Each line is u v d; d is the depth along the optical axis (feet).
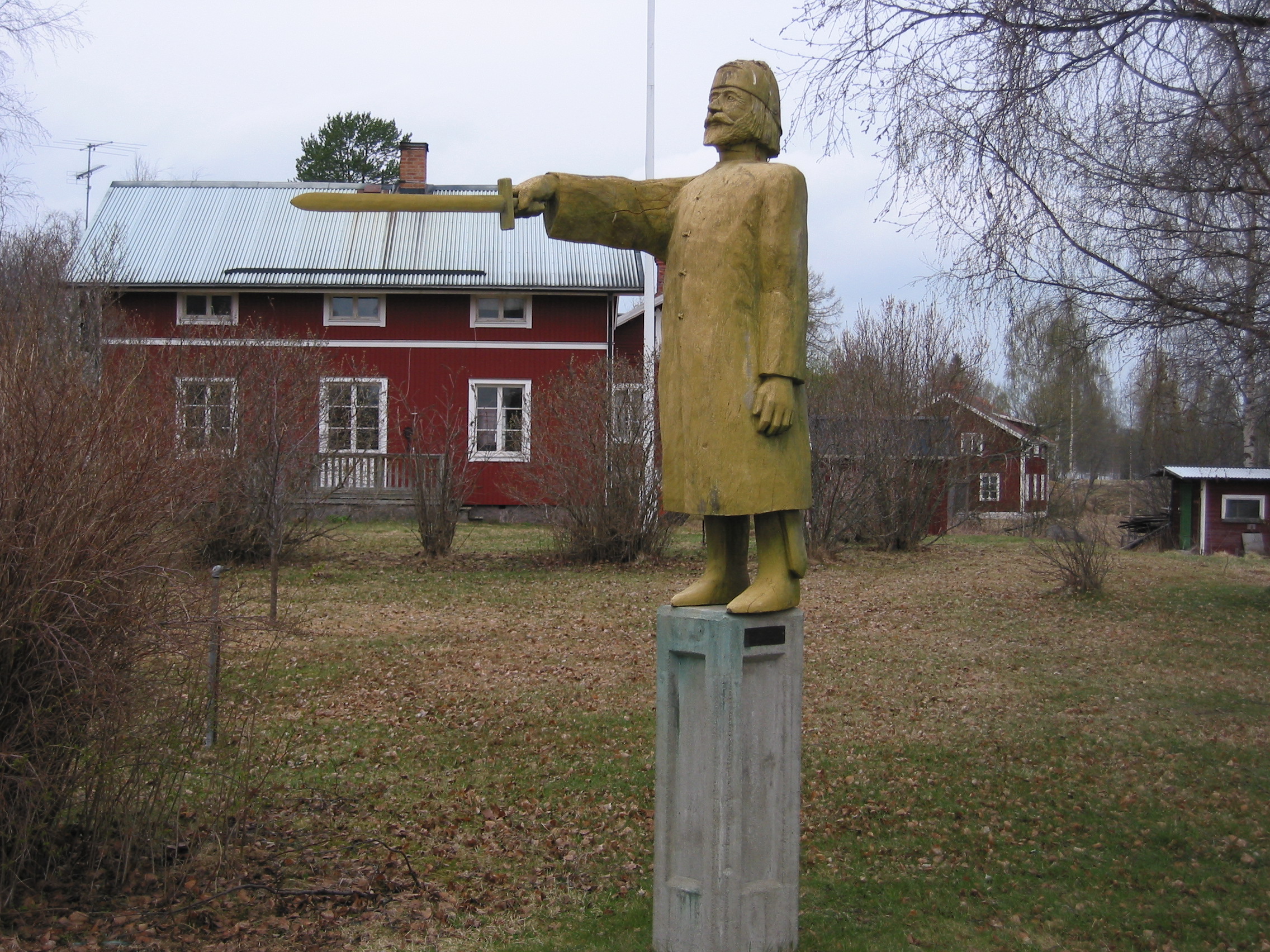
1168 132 25.21
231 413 44.50
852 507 57.72
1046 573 50.34
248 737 21.01
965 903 15.39
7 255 60.70
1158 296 26.23
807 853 17.38
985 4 24.08
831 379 80.69
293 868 15.88
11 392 13.69
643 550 54.29
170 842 15.66
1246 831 18.40
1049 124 24.94
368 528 64.39
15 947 12.67
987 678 30.30
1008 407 120.57
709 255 12.64
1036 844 17.80
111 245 74.49
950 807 19.60
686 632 12.50
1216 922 14.83
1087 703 27.53
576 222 13.24
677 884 12.60
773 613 12.71
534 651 33.17
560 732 24.20
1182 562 58.34
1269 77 24.38
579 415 53.78
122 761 14.70
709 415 12.58
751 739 12.55
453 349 82.94
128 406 15.07
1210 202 25.38
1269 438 42.37
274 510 36.99
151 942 13.14
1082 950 14.02
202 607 16.11
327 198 12.44
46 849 14.29
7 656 13.17
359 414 67.26
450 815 18.79
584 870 16.37
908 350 64.23
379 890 15.35
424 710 25.95
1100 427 150.51
